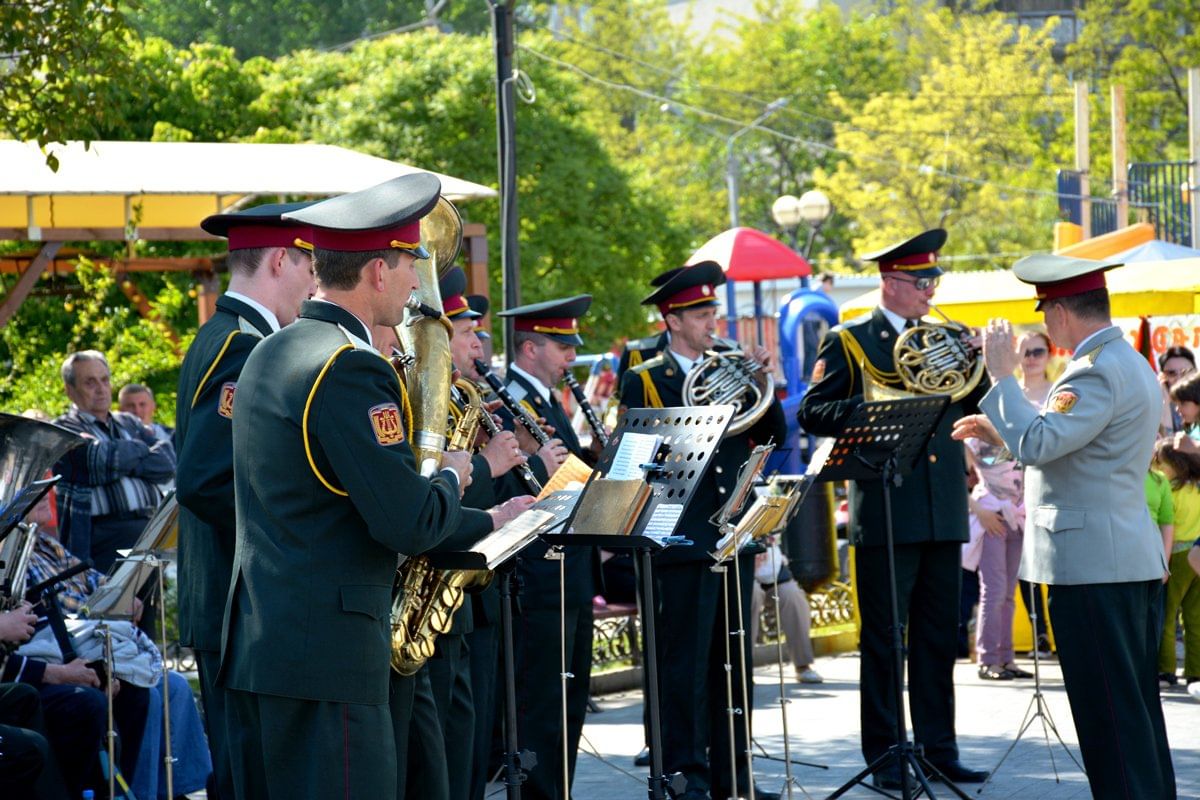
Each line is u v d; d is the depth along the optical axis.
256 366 4.27
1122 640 6.12
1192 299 11.91
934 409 6.73
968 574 11.51
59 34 8.25
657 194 32.12
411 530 4.09
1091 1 51.50
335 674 4.10
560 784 6.75
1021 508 10.45
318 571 4.12
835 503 12.34
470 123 28.52
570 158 28.80
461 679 5.84
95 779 6.52
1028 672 10.61
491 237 28.36
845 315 12.27
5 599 6.10
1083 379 6.13
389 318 4.36
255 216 5.03
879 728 7.54
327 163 11.92
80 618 6.78
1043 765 7.88
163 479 9.55
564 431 7.16
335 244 4.25
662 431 5.41
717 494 6.98
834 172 54.31
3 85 8.47
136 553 6.17
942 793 7.36
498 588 5.82
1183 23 49.78
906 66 56.50
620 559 10.52
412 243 4.32
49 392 14.88
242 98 25.47
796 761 8.20
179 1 51.34
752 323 25.27
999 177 47.53
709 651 7.05
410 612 4.81
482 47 28.73
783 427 7.14
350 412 4.09
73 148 11.48
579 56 60.16
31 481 5.73
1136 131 47.53
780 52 57.03
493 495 5.93
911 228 46.59
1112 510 6.14
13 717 6.05
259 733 4.28
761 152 57.16
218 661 5.02
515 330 7.20
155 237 12.87
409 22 54.09
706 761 7.05
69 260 16.20
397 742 4.86
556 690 6.67
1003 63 49.59
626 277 30.41
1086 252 17.62
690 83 52.03
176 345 16.38
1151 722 6.23
